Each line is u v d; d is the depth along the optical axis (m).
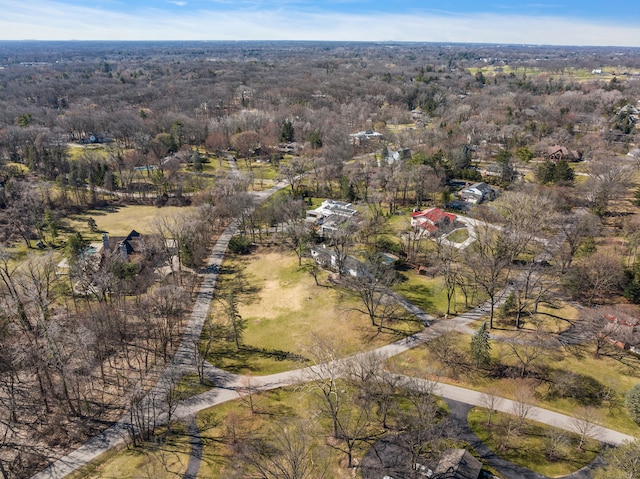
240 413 63.31
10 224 120.19
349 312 86.38
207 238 119.69
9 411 63.22
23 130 184.62
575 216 111.00
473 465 51.38
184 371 72.19
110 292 87.69
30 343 68.56
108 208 143.88
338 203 138.75
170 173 160.38
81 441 59.28
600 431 58.47
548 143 180.00
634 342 72.50
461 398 64.69
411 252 107.62
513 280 93.06
